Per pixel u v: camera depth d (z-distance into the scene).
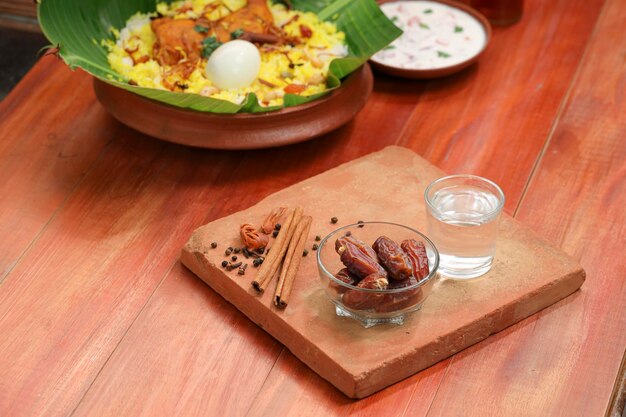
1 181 1.36
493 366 1.18
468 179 1.23
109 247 1.29
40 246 1.29
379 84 1.50
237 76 1.38
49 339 1.20
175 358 1.18
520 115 1.45
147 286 1.25
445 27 1.56
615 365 1.18
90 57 1.41
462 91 1.49
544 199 1.34
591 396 1.15
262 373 1.17
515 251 1.25
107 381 1.16
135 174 1.37
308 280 1.22
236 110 1.33
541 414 1.14
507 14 1.59
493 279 1.22
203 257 1.24
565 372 1.17
